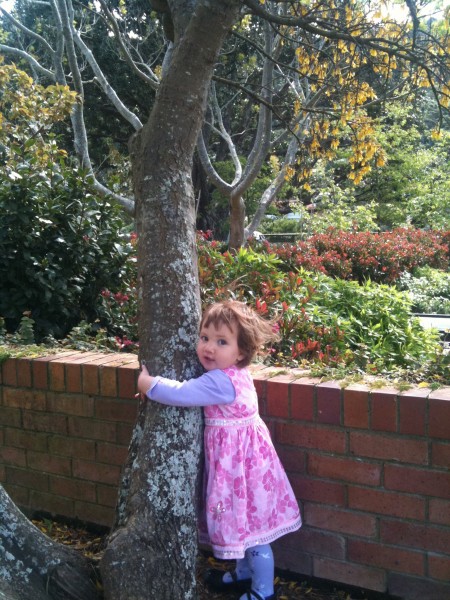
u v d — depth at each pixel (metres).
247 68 16.75
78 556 2.52
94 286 5.59
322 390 2.74
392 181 25.09
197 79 2.61
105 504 3.37
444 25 5.43
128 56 8.87
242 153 25.38
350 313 5.88
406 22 5.40
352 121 6.45
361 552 2.72
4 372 3.65
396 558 2.65
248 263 6.02
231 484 2.49
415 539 2.61
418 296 13.21
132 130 23.44
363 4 5.79
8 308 4.98
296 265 10.63
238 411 2.51
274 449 2.66
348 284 6.47
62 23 10.46
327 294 6.16
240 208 11.05
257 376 2.97
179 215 2.62
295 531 2.80
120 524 2.48
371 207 22.98
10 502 2.48
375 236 15.89
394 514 2.64
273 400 2.85
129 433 3.25
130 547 2.33
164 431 2.48
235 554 2.44
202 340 2.54
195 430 2.53
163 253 2.58
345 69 5.98
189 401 2.43
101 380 3.31
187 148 2.65
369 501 2.68
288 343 4.75
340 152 22.16
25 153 6.32
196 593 2.48
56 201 5.30
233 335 2.50
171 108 2.61
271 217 24.62
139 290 2.63
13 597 2.24
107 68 20.64
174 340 2.55
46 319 5.20
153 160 2.61
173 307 2.57
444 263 17.36
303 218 21.23
